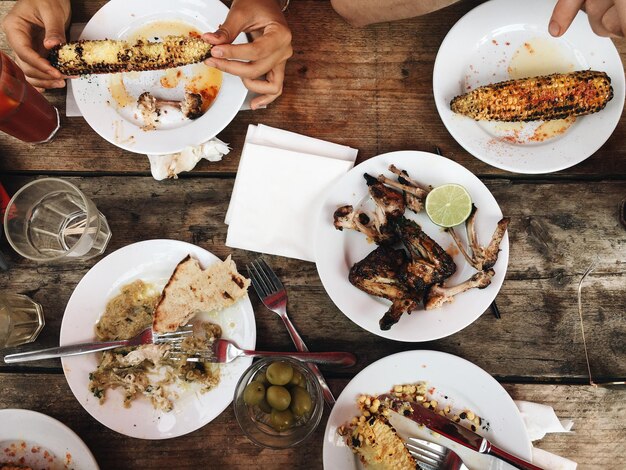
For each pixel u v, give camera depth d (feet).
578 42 1.99
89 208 1.84
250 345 1.93
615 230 2.04
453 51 1.98
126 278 1.96
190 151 1.97
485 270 1.86
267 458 1.98
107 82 1.98
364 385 1.90
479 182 1.93
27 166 2.07
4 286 2.03
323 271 1.92
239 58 1.72
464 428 1.86
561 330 2.01
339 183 1.94
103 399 1.90
